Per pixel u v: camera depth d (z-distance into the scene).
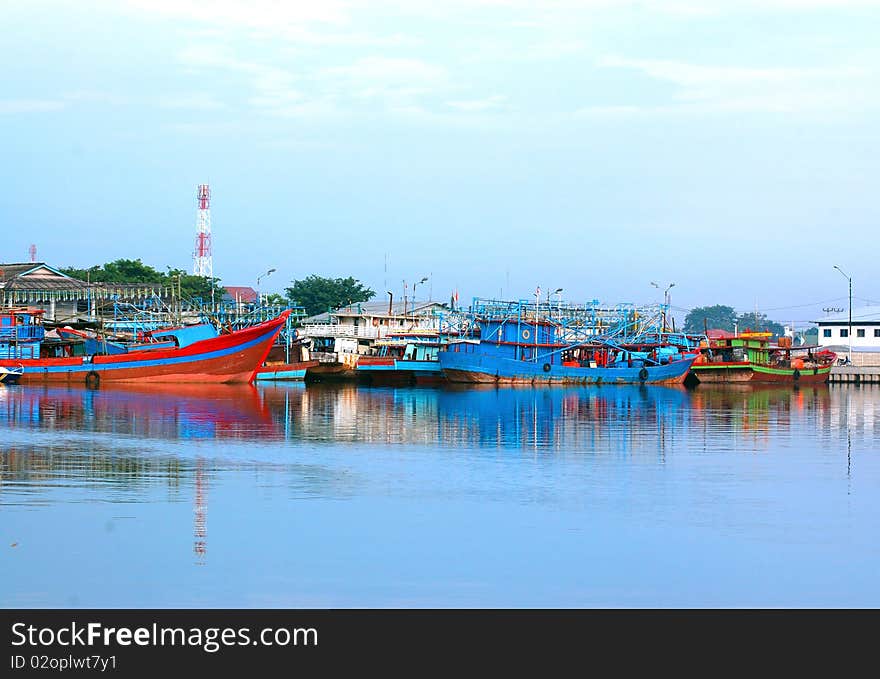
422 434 68.25
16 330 117.75
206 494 43.88
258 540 36.12
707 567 33.75
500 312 136.12
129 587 31.30
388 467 52.19
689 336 163.75
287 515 39.94
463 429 72.06
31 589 31.09
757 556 34.97
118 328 144.50
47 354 120.88
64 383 113.62
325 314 184.00
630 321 147.50
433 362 134.50
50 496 42.91
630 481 48.50
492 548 35.53
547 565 33.72
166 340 130.00
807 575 33.09
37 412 79.69
